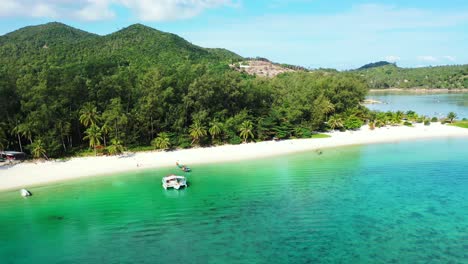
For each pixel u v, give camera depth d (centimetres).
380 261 3884
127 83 10044
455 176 6981
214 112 10675
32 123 8331
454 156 8638
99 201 5847
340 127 12425
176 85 10475
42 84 8675
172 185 6372
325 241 4362
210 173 7412
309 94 13525
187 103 10088
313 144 10181
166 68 11562
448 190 6162
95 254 4141
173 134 9669
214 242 4378
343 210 5316
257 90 11775
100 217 5200
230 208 5469
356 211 5275
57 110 8838
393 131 12006
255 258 3984
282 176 7125
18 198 6022
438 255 4003
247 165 8025
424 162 8094
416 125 13050
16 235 4656
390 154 8969
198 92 10144
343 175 7156
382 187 6372
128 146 9444
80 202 5809
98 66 10825
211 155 8950
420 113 17825
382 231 4612
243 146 9919
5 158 8306
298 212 5272
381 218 5019
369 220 4953
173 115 9838
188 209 5447
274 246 4256
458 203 5553
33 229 4825
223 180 6912
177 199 5891
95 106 9438
